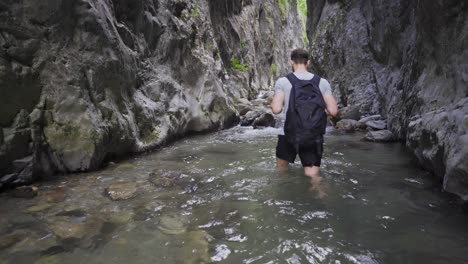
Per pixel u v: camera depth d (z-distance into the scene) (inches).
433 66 167.3
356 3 432.5
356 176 142.6
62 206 109.5
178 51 286.0
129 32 213.2
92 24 161.9
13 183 128.6
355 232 89.6
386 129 274.7
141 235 89.0
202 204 111.8
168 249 81.5
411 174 145.3
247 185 131.8
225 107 337.1
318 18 594.2
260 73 912.3
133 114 202.5
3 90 126.5
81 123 152.7
